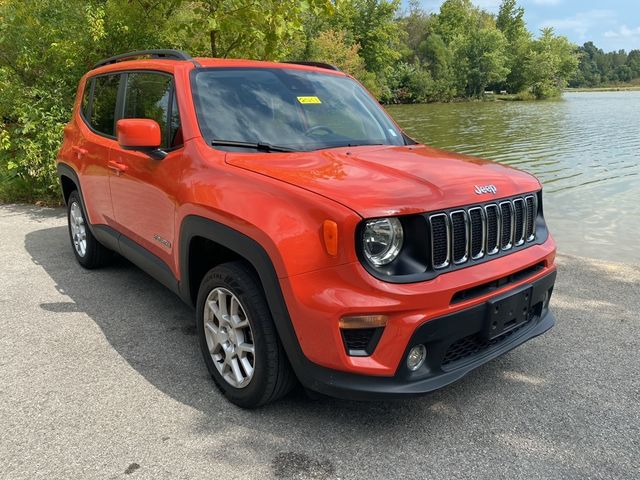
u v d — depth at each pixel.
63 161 5.34
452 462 2.62
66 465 2.56
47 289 4.86
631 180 13.09
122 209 4.18
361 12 56.22
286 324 2.63
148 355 3.66
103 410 3.01
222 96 3.62
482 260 2.79
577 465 2.61
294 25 7.47
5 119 8.62
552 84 80.94
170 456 2.63
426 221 2.53
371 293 2.43
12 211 8.30
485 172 3.06
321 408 3.06
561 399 3.19
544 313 3.31
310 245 2.51
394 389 2.53
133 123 3.30
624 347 3.86
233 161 3.11
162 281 3.77
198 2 7.65
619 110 45.47
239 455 2.65
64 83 8.20
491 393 3.26
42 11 8.20
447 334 2.59
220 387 3.16
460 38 73.31
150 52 4.35
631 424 2.94
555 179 13.49
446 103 66.88
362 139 3.79
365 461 2.62
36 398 3.12
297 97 3.88
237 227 2.80
